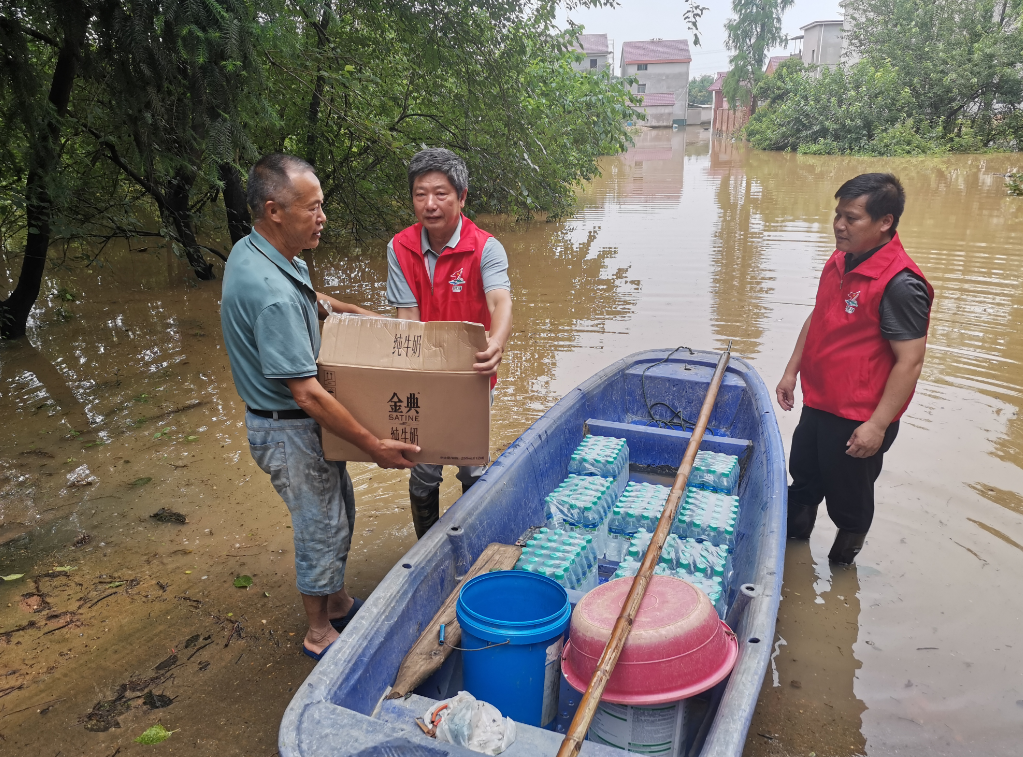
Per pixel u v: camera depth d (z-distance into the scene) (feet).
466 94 31.04
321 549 8.95
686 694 6.07
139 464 15.16
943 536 11.98
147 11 15.48
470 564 8.77
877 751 8.08
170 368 20.83
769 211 45.47
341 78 26.45
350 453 8.36
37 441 16.25
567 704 7.48
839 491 10.76
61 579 11.45
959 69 84.43
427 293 10.29
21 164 20.39
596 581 9.70
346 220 37.76
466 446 8.12
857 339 10.03
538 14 29.68
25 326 24.13
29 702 8.98
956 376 18.37
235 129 17.42
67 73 18.80
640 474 12.82
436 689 7.54
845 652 9.61
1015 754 8.01
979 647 9.64
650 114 196.13
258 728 8.54
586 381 13.89
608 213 47.47
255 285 7.61
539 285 29.09
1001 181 53.83
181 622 10.46
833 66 135.64
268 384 8.19
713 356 15.47
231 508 13.50
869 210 9.42
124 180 27.35
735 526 10.22
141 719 8.70
